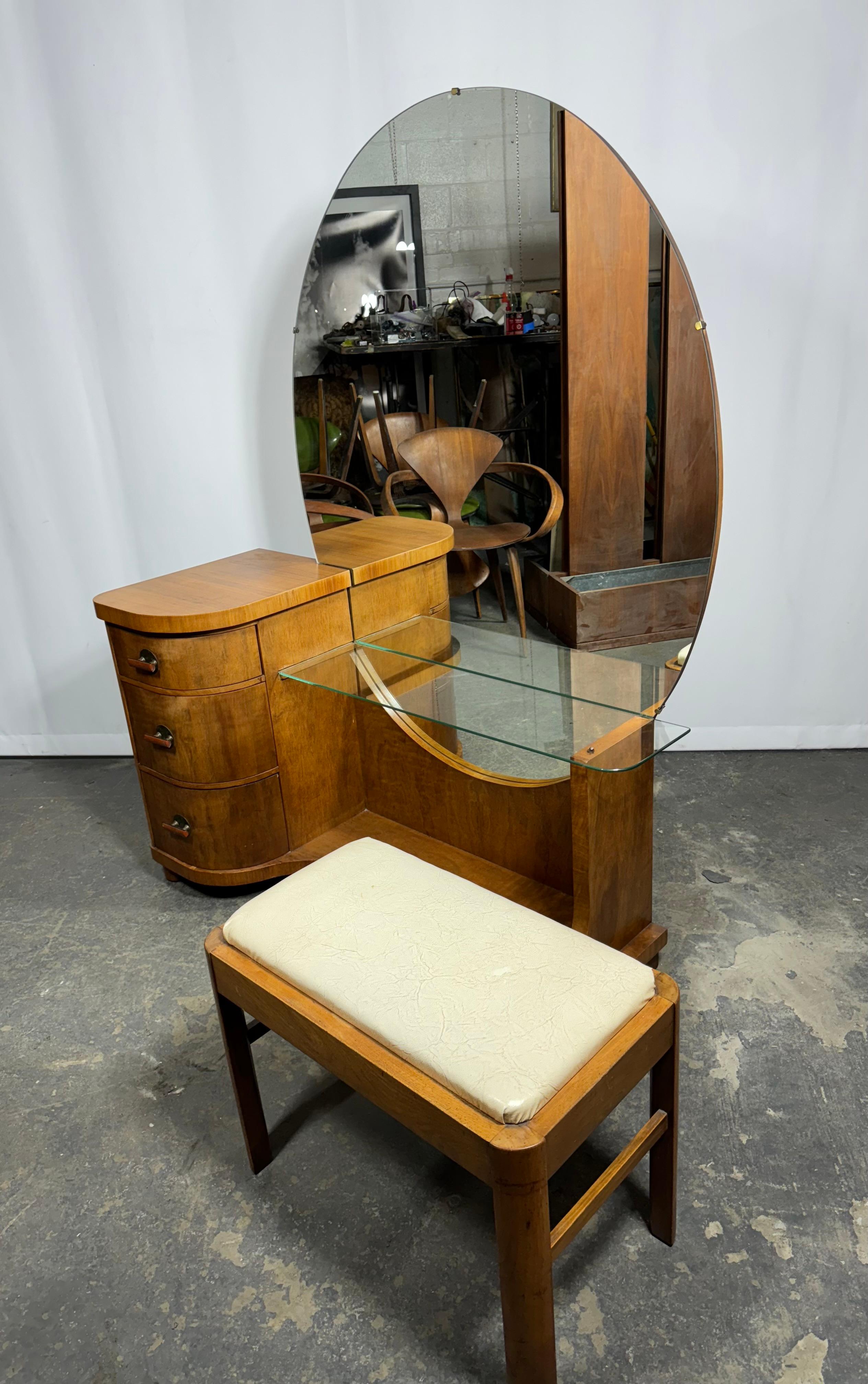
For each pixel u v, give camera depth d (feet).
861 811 7.57
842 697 8.45
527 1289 3.22
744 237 7.11
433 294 5.89
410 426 6.28
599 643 5.77
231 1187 4.59
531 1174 3.02
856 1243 4.10
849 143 6.76
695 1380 3.59
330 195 7.39
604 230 5.19
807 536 7.90
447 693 5.36
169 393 8.13
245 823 6.58
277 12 6.91
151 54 7.07
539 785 5.65
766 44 6.59
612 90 6.88
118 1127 5.01
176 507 8.55
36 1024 5.82
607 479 5.51
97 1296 4.08
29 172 7.49
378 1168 4.67
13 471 8.51
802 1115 4.78
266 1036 5.65
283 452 8.24
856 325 7.22
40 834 8.10
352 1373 3.70
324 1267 4.15
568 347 5.46
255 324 7.85
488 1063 3.23
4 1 7.00
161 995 6.03
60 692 9.39
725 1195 4.36
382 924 4.00
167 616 5.90
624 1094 3.46
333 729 6.85
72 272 7.80
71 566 8.86
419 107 5.52
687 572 5.43
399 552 6.46
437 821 6.62
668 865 6.96
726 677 8.47
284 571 6.82
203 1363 3.78
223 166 7.38
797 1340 3.72
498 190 5.49
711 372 5.12
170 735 6.37
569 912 5.57
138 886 7.25
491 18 6.81
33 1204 4.56
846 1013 5.46
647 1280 3.99
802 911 6.38
